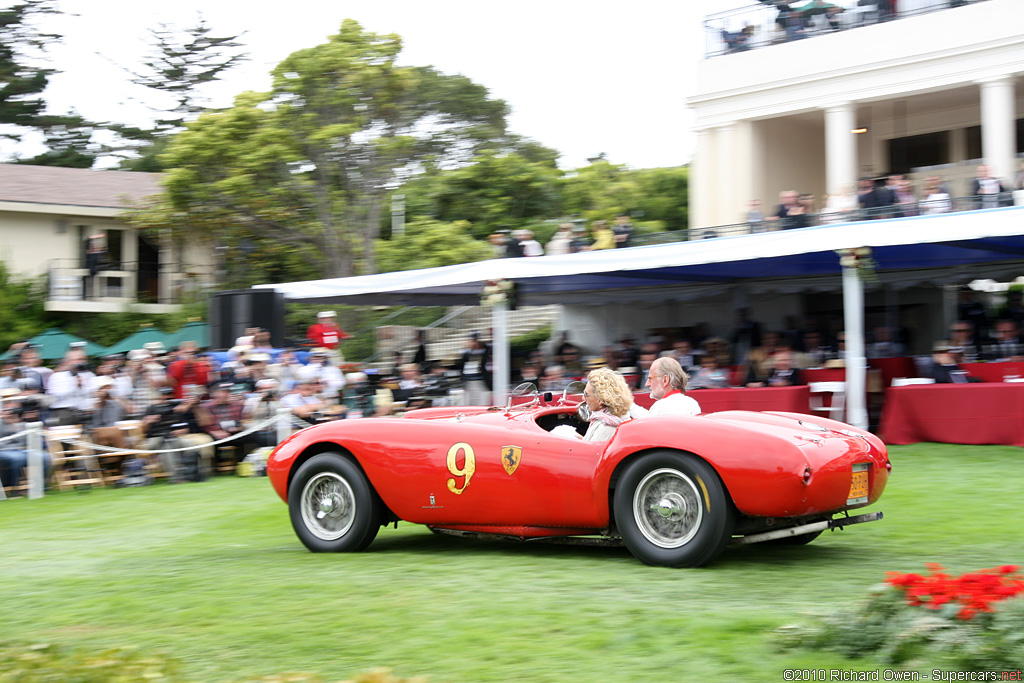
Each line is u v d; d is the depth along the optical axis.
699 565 5.25
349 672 3.68
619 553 5.86
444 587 5.06
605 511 5.50
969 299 14.62
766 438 5.09
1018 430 10.23
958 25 16.50
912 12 17.12
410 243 24.42
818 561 5.52
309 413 12.07
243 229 23.83
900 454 10.16
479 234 27.11
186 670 3.77
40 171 28.53
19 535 7.90
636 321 19.58
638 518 5.40
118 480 11.14
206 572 5.77
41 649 4.08
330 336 16.17
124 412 11.73
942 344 11.98
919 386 10.94
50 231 25.56
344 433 6.21
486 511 5.82
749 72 18.83
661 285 18.33
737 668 3.51
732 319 18.23
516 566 5.59
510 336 21.16
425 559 5.93
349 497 6.23
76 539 7.57
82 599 5.19
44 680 3.61
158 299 26.53
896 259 14.50
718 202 19.38
